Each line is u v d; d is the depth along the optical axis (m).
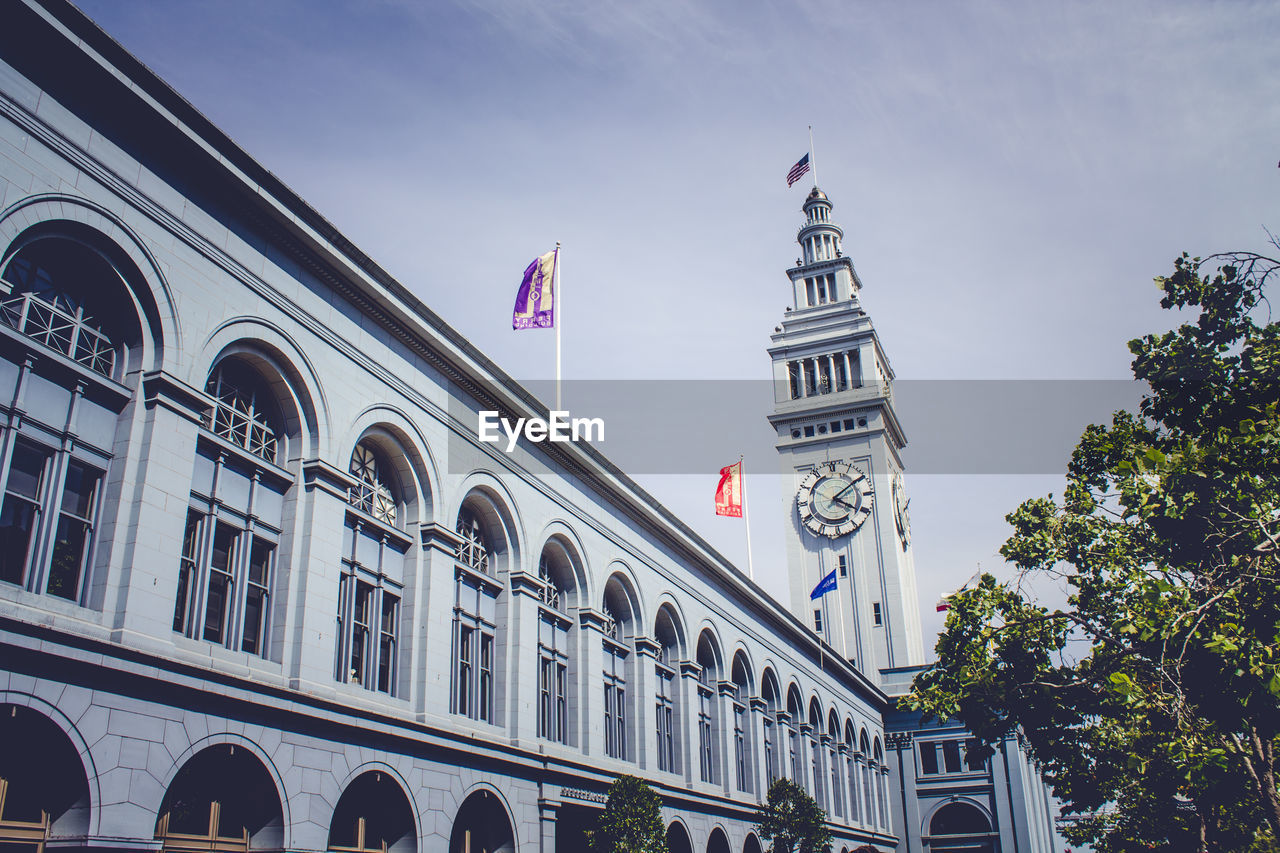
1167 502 24.47
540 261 37.38
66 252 20.39
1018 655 31.45
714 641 49.19
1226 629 23.23
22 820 17.47
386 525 27.86
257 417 24.89
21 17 19.06
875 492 91.56
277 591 24.06
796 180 90.62
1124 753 30.98
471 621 31.22
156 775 19.09
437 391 30.53
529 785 31.17
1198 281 23.83
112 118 21.16
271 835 21.64
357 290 27.31
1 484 18.41
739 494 54.34
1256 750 24.78
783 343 99.56
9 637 16.88
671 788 39.88
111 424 20.80
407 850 25.59
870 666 86.25
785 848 45.00
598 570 38.62
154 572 20.19
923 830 75.62
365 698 25.73
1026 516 32.19
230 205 23.86
